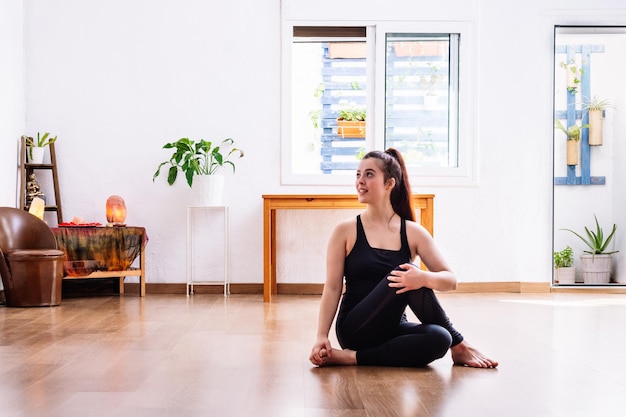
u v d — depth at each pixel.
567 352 2.72
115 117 5.16
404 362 2.38
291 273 5.17
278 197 4.60
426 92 5.27
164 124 5.18
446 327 2.39
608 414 1.80
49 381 2.17
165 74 5.18
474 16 5.20
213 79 5.18
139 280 5.16
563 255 5.82
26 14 5.14
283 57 5.18
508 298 4.77
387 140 5.28
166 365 2.43
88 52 5.16
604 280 5.74
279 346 2.84
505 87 5.23
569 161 5.95
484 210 5.22
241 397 1.96
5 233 4.37
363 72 5.38
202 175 4.92
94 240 4.72
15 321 3.59
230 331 3.25
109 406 1.86
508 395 2.00
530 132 5.24
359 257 2.48
